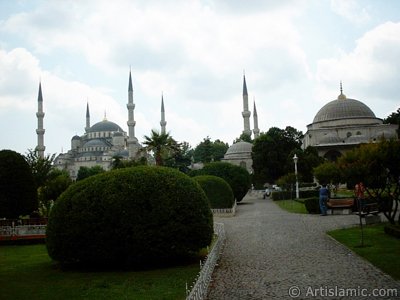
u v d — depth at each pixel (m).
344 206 34.09
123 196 16.00
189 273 14.87
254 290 12.02
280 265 15.20
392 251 16.39
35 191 32.19
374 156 24.66
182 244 16.20
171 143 52.06
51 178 59.09
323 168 44.81
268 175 87.56
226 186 42.28
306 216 33.66
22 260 19.62
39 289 13.39
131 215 15.84
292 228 25.92
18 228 26.55
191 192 16.80
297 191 59.19
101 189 16.30
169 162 90.56
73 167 156.50
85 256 16.16
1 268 17.38
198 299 10.39
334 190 58.91
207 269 12.88
